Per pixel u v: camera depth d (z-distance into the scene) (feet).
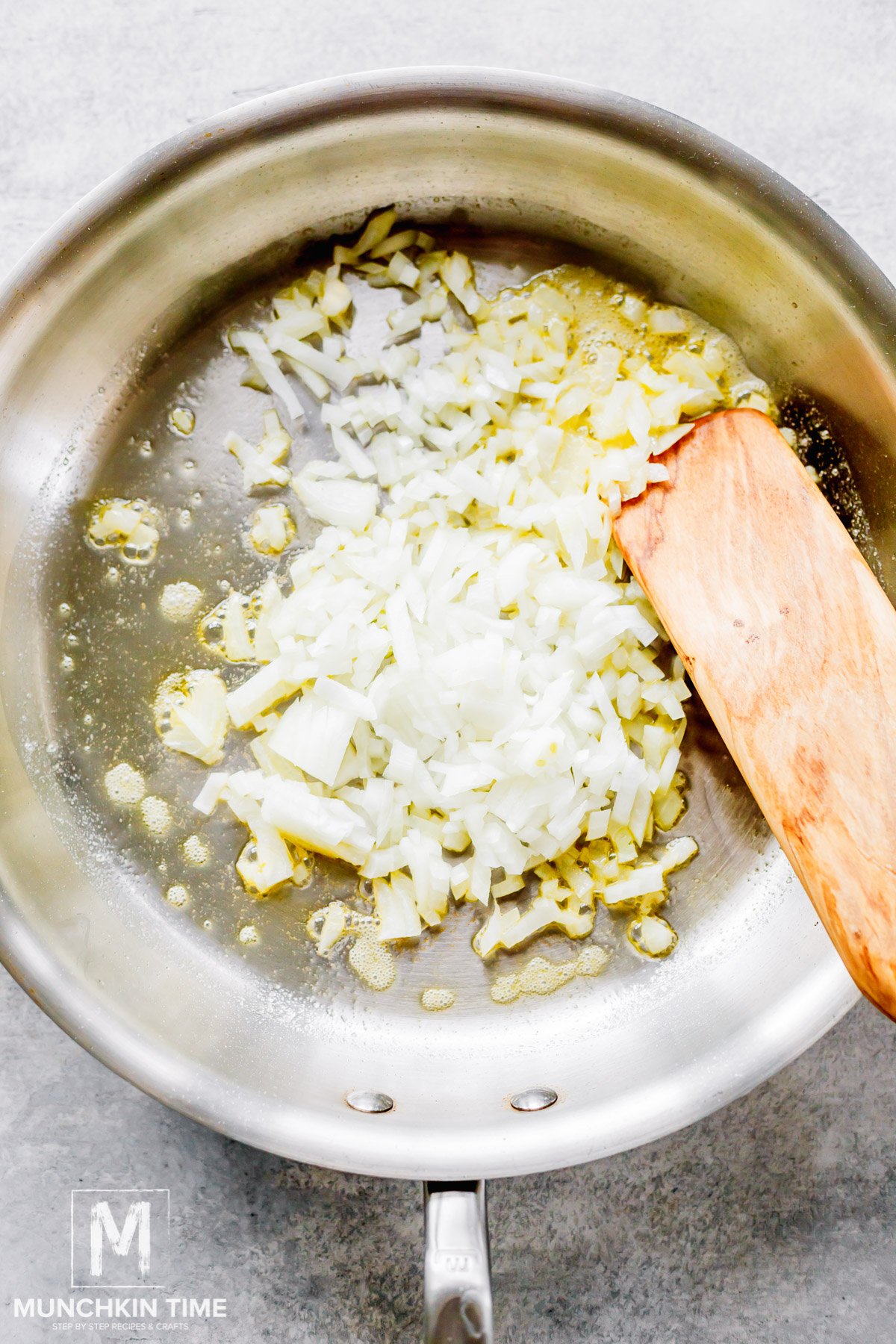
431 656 1.43
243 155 1.33
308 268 1.48
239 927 1.49
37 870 1.43
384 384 1.49
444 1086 1.47
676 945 1.50
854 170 1.49
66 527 1.48
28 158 1.47
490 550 1.46
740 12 1.49
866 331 1.33
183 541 1.49
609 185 1.39
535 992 1.50
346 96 1.30
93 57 1.47
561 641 1.44
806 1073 1.51
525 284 1.49
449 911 1.49
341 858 1.47
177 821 1.49
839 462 1.44
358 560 1.43
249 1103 1.35
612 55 1.48
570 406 1.47
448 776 1.43
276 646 1.47
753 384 1.48
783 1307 1.49
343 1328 1.48
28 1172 1.48
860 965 1.22
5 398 1.40
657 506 1.38
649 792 1.46
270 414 1.49
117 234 1.34
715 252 1.41
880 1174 1.51
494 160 1.39
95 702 1.49
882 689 1.27
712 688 1.31
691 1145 1.51
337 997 1.49
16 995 1.49
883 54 1.49
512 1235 1.49
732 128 1.49
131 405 1.48
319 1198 1.49
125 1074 1.34
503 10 1.48
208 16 1.48
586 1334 1.49
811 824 1.26
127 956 1.47
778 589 1.32
